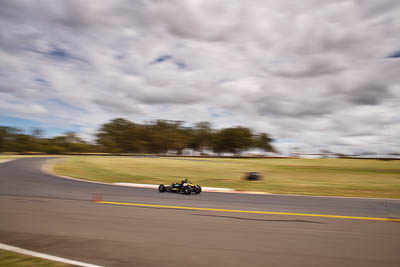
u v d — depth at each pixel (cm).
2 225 655
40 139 11950
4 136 10969
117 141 12850
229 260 466
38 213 789
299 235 621
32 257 455
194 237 589
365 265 459
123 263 443
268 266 446
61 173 2352
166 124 13112
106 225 671
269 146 12800
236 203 1054
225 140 11369
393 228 702
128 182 1941
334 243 569
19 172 2239
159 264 442
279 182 2155
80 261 446
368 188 1803
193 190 1338
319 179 2527
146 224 688
